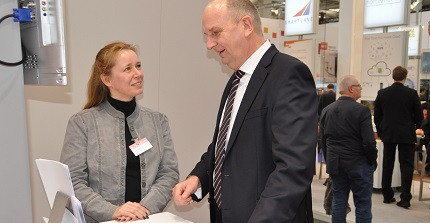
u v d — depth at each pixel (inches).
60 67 50.4
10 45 50.5
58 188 41.9
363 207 127.0
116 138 66.4
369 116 123.0
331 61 184.7
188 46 109.4
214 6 48.8
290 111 43.3
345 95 129.0
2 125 50.7
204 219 116.2
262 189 46.2
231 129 50.4
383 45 167.3
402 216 153.9
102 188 64.7
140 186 66.6
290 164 40.9
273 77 46.2
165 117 75.2
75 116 67.1
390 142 157.2
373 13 172.1
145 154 67.5
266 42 51.1
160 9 103.2
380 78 168.9
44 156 88.7
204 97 114.4
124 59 65.7
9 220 52.1
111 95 68.6
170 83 106.9
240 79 51.9
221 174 49.6
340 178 132.6
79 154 63.9
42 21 49.1
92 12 92.4
